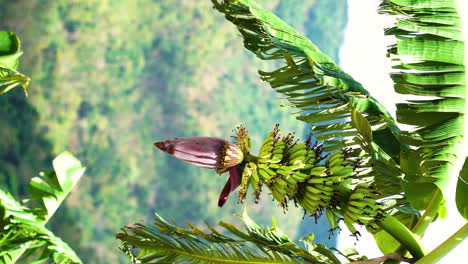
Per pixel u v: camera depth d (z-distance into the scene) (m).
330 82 2.47
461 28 2.60
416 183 2.61
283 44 2.60
